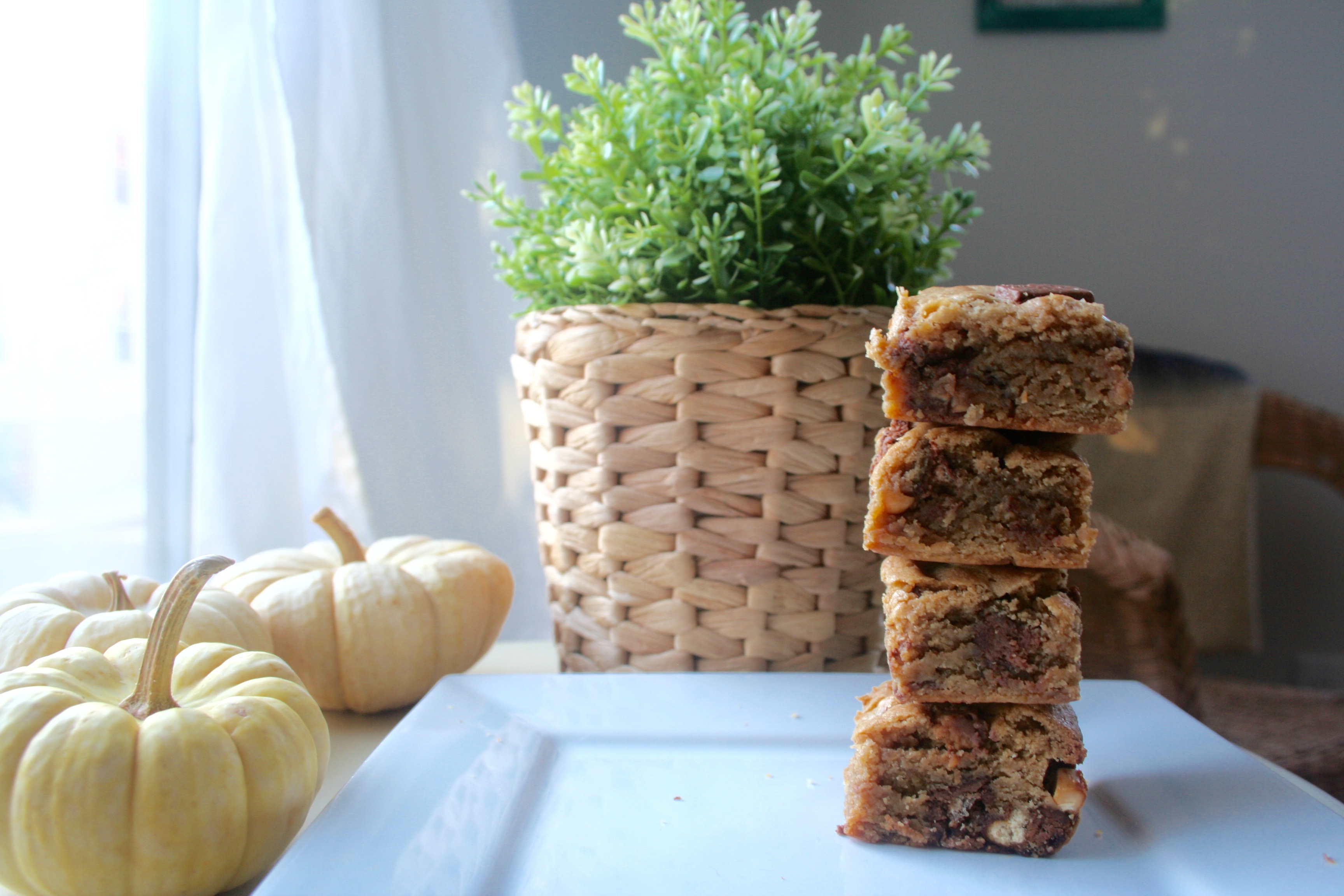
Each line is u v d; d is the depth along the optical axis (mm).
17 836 296
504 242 590
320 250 519
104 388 481
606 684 397
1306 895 301
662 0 685
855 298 402
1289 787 344
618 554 401
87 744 299
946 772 329
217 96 500
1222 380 818
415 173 552
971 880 316
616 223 401
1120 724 381
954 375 333
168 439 489
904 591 337
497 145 584
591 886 309
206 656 344
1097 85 865
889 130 387
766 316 384
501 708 383
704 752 366
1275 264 876
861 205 397
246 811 311
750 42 417
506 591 448
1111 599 649
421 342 556
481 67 577
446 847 314
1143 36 861
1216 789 345
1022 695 331
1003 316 330
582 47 701
